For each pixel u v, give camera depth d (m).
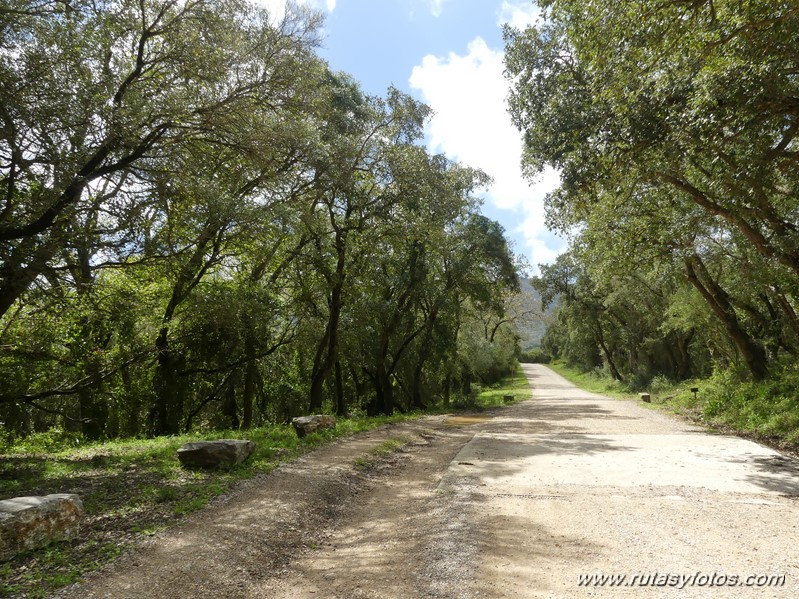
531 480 9.22
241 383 22.94
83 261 11.33
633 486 8.56
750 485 8.54
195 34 12.02
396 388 34.72
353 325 23.64
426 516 7.45
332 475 10.08
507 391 49.66
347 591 5.09
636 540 5.95
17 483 8.94
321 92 16.02
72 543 5.97
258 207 14.11
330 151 17.36
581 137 10.99
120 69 12.05
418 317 31.34
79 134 9.94
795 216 14.91
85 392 17.36
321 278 21.72
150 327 18.42
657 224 16.12
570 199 12.06
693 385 29.97
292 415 27.75
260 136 12.98
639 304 36.28
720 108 9.42
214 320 17.28
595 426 17.98
